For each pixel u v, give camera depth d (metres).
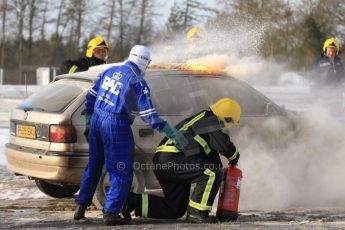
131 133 9.52
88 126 10.03
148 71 11.70
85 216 10.55
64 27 95.19
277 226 9.32
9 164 11.80
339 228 9.17
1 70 73.50
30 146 11.16
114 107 9.34
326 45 16.97
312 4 62.69
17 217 10.43
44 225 9.51
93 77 11.29
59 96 11.27
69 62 15.62
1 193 13.19
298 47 57.84
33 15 93.56
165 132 9.37
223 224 9.57
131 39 90.81
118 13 91.06
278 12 46.62
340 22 63.34
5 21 92.19
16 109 11.87
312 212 11.28
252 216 10.62
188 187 10.10
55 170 10.64
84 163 10.64
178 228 9.17
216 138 9.67
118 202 9.49
